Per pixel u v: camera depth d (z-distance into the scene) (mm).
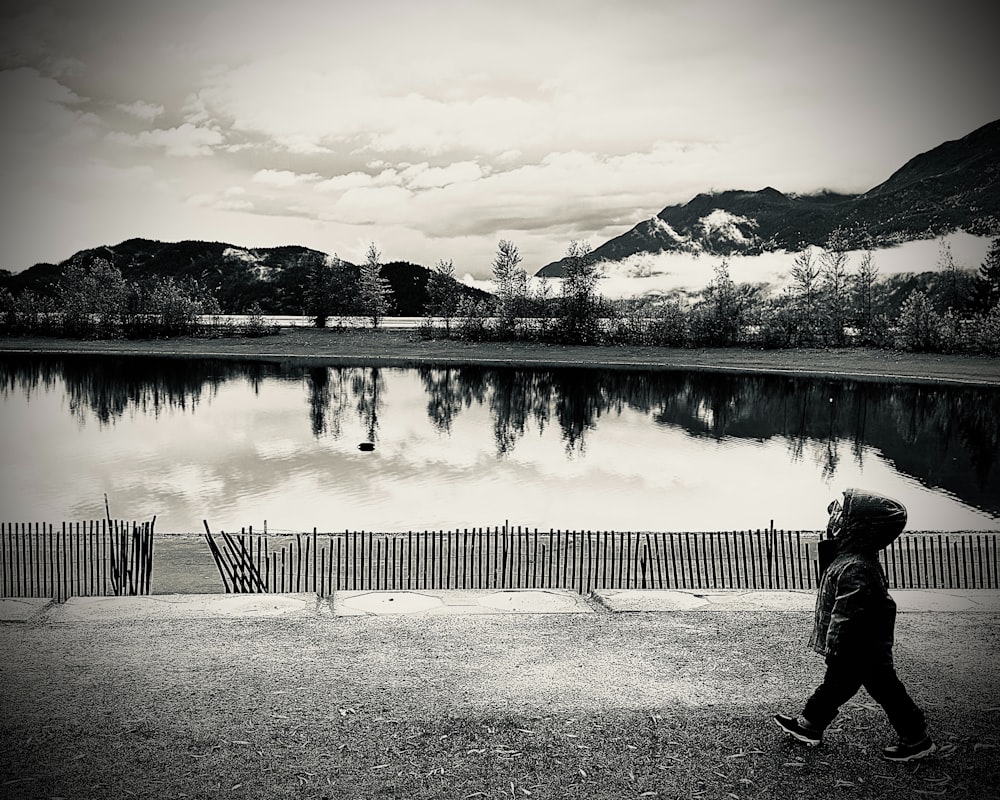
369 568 14805
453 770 6461
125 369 87188
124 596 11352
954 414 57844
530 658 8891
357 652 9047
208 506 27406
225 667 8547
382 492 29922
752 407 61375
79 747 6789
